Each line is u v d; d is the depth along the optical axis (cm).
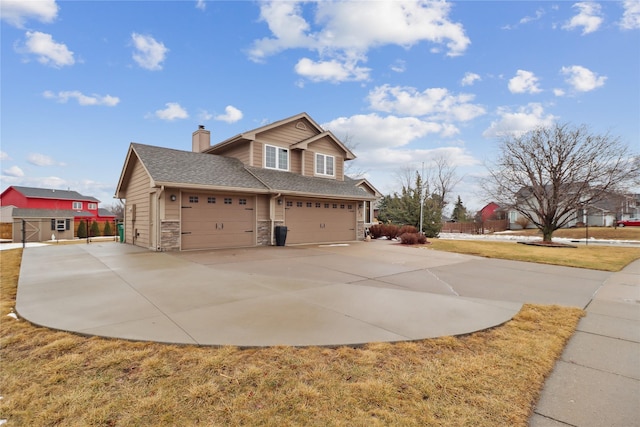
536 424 216
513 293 590
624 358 323
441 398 241
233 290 550
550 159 1681
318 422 211
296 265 824
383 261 926
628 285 677
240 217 1247
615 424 217
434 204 2555
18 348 319
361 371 277
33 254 1036
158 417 213
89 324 379
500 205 1908
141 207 1283
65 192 4225
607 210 1822
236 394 241
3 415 215
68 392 241
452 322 407
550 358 314
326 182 1592
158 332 353
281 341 333
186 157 1276
